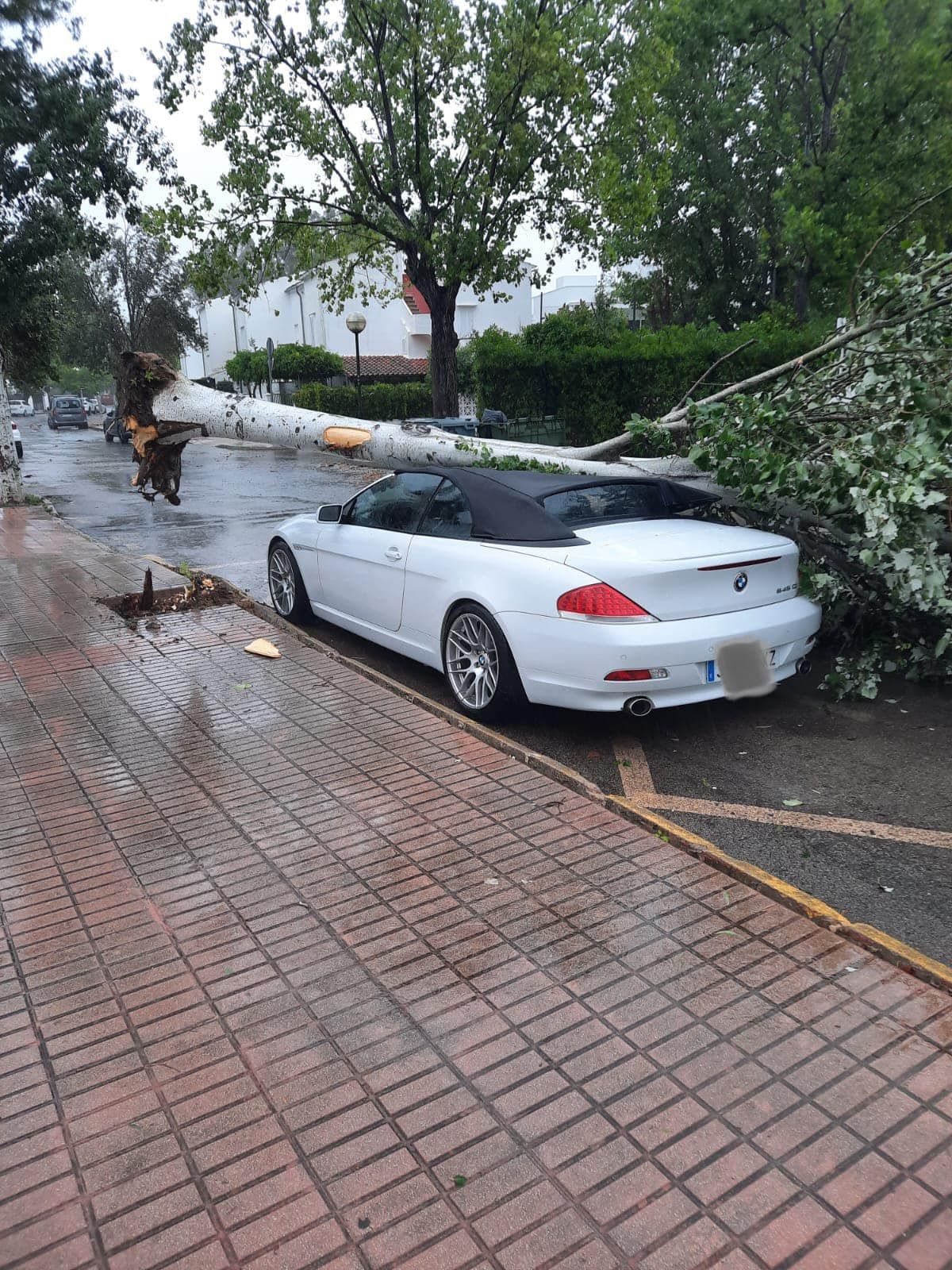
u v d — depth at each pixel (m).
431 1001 2.82
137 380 8.35
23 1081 2.55
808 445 6.15
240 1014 2.79
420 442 7.62
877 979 2.86
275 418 8.14
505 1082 2.49
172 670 6.31
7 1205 2.17
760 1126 2.32
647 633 4.66
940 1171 2.18
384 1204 2.14
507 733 5.34
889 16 20.14
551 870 3.55
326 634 7.63
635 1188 2.16
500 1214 2.10
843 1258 1.98
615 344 20.89
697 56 23.91
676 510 5.89
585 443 21.28
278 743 4.93
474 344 22.59
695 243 29.09
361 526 6.65
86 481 23.84
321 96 18.61
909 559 5.20
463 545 5.55
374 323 50.28
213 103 18.59
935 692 5.86
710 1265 1.97
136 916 3.34
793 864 3.77
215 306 65.00
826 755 4.93
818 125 23.48
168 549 12.48
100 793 4.39
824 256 20.97
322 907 3.35
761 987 2.84
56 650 6.91
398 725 5.12
